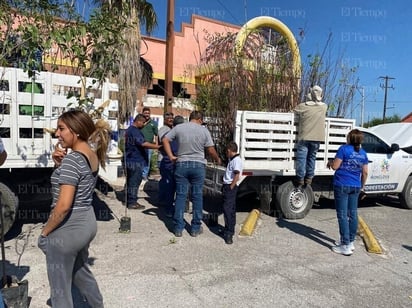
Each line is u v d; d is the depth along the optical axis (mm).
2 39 4168
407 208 8289
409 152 8328
